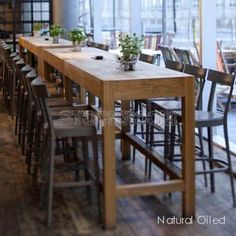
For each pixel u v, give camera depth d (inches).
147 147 166.2
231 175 151.1
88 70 152.1
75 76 166.6
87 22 401.7
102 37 354.6
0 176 178.7
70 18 418.9
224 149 200.7
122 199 154.3
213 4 206.5
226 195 157.0
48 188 137.0
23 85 205.2
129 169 185.3
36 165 164.7
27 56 341.4
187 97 134.2
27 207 149.3
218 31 221.0
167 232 130.5
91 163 177.0
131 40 155.3
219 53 222.4
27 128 194.2
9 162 196.4
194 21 246.8
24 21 457.7
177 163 185.0
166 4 298.0
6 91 322.0
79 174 171.3
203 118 149.6
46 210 143.6
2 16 453.7
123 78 131.7
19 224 136.8
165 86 132.4
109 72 146.6
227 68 224.8
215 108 210.2
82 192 161.2
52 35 302.0
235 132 219.0
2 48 369.7
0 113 295.9
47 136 145.2
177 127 190.9
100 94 131.9
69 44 282.7
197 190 161.3
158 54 273.1
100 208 138.4
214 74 160.2
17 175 179.9
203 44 208.1
